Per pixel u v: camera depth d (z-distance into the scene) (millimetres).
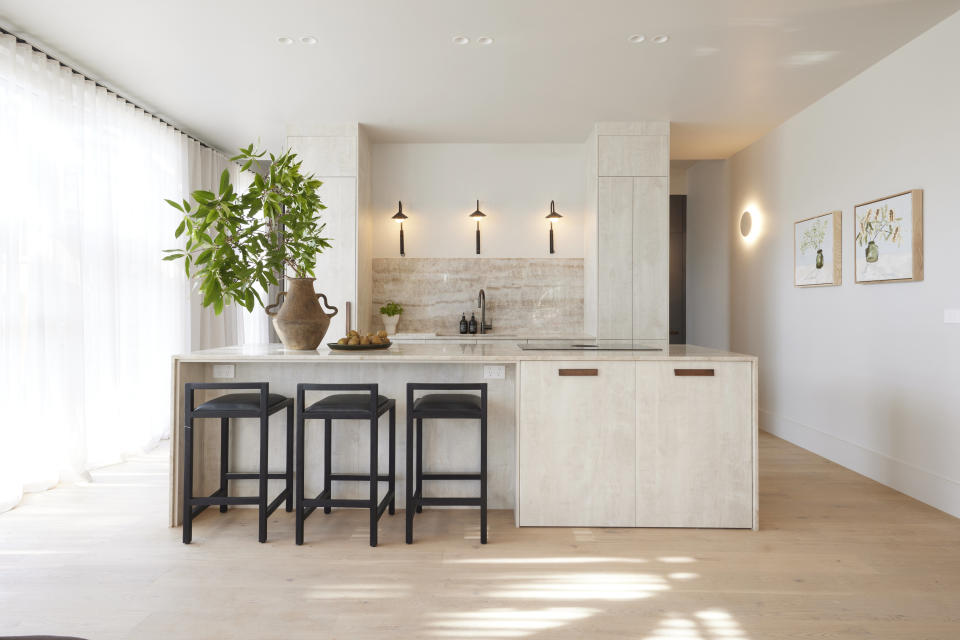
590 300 5473
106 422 4309
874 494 3664
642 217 5156
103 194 4293
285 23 3408
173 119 5109
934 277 3432
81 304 3963
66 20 3369
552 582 2432
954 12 3234
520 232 5836
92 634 2012
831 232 4359
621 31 3488
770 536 2949
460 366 3324
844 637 2025
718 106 4754
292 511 3297
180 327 5277
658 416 3045
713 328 6672
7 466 3365
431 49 3748
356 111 4902
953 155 3289
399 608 2209
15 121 3504
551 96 4551
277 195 3064
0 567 2553
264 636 2010
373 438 2799
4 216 3420
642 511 3051
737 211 6074
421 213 5848
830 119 4445
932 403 3457
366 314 5492
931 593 2350
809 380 4793
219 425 3389
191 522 2859
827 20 3334
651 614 2176
